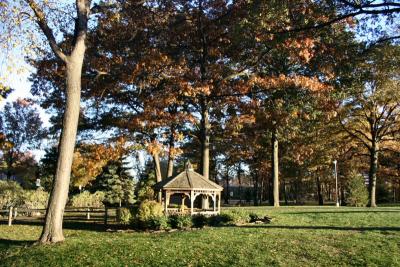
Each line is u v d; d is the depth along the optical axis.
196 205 28.66
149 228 20.44
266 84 27.81
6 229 22.52
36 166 63.72
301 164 50.44
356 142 42.66
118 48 28.84
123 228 21.47
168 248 13.28
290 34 18.45
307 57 22.11
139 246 13.58
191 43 29.64
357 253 12.52
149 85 28.78
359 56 19.00
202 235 15.75
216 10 28.28
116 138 30.20
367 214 23.44
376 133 38.81
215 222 21.05
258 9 17.91
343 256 12.28
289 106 29.53
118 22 27.31
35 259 12.86
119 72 28.62
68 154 16.05
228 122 30.91
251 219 22.00
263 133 38.53
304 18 17.80
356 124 40.12
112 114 31.59
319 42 20.42
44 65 28.91
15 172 65.56
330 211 25.62
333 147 42.34
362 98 35.94
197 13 28.22
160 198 24.59
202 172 29.75
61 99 31.03
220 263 11.70
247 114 30.22
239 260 11.89
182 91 26.94
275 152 37.56
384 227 17.78
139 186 53.03
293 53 24.84
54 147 50.56
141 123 28.33
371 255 12.30
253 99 29.91
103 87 29.31
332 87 26.08
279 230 17.03
